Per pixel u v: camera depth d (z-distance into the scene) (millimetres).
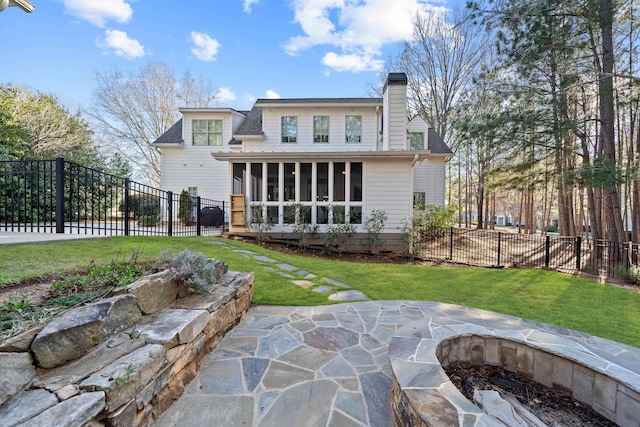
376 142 12055
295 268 5676
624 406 1696
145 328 1939
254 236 8508
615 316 3555
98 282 2289
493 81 7547
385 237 8250
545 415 1819
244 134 12227
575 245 7398
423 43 17625
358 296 4195
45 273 2498
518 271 6262
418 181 13797
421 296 4258
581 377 1919
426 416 1357
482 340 2322
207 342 2414
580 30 6227
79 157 15188
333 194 8539
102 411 1287
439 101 18078
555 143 7680
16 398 1223
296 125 12234
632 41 6863
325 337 2844
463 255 8367
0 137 9898
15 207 7680
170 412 1769
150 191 17812
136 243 5027
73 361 1490
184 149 12953
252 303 3758
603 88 6469
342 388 2045
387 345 2699
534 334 2332
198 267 2762
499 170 9023
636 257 6508
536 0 6141
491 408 1830
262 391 1993
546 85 7246
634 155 6461
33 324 1505
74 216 10172
